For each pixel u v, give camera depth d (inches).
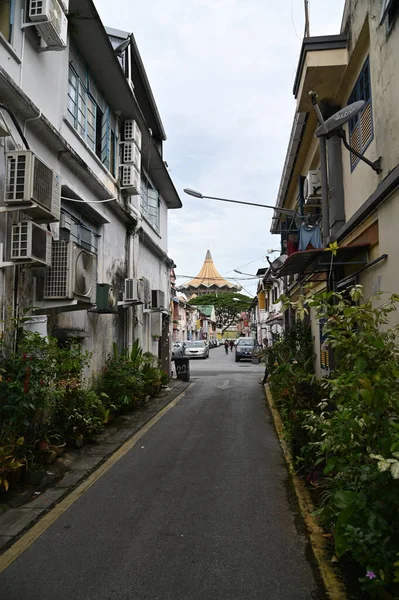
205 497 210.5
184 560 152.3
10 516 188.9
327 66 330.6
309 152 495.5
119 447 301.7
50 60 303.3
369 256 279.0
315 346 505.0
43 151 290.2
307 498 203.3
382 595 116.0
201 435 338.3
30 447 233.5
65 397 280.1
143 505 200.8
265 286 1218.0
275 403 454.9
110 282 437.1
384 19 244.4
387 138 246.2
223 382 704.4
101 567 147.8
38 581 139.6
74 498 209.6
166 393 560.1
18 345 231.9
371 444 132.2
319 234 429.1
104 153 426.3
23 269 255.3
